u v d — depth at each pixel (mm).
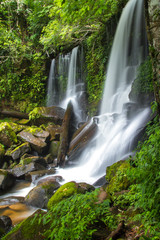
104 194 3318
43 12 10945
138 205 2297
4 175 5734
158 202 2160
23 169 6727
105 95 9227
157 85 1947
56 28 9133
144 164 2340
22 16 12391
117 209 2904
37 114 9562
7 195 5359
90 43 10539
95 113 9180
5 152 7855
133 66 8008
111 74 9070
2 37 11273
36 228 2594
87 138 7098
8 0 11953
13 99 11602
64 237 2152
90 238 2270
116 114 6852
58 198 3635
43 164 7246
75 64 11891
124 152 5312
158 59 1873
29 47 12227
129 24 8156
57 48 11047
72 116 9156
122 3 8750
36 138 8305
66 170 6762
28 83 11883
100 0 4598
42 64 12234
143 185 2215
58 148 7980
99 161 6043
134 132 5309
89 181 5473
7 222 3566
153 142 2373
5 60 11289
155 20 1835
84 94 10508
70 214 2281
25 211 4324
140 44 7719
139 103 6281
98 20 9109
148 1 1889
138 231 2246
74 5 4707
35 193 4598
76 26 9023
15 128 8914
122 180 3504
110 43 9391
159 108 2057
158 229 2096
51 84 12539
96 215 2531
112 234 2270
